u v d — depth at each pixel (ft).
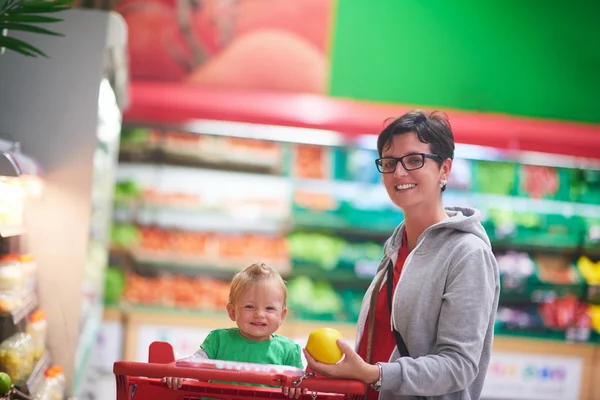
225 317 18.08
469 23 21.58
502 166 19.93
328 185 19.34
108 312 17.94
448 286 6.64
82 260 11.60
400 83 21.44
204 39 21.02
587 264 19.90
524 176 19.97
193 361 5.99
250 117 18.56
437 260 6.80
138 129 19.10
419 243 6.96
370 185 19.36
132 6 20.84
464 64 21.57
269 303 7.19
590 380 18.90
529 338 18.88
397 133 6.94
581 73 21.80
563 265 19.94
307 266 18.99
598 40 21.85
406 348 6.81
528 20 21.71
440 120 7.06
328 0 21.30
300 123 18.54
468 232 6.91
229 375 5.88
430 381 6.19
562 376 18.85
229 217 19.01
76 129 11.68
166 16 20.92
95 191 12.67
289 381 5.88
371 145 19.25
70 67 11.71
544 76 21.74
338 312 18.79
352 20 21.36
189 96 18.88
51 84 11.68
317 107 19.19
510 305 19.62
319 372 6.15
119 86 15.14
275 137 19.15
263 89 21.15
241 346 7.27
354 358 6.05
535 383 18.78
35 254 11.54
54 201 11.61
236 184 19.30
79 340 11.82
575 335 19.30
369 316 7.30
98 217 14.94
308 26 21.27
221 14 21.03
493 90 21.63
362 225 18.94
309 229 19.56
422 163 6.84
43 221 11.59
